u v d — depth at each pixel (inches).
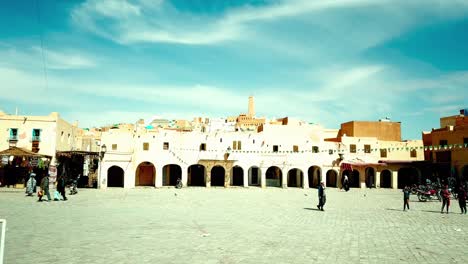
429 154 2267.5
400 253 465.7
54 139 1720.0
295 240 537.3
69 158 1787.6
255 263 408.5
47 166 1651.1
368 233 605.3
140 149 1902.1
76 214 782.5
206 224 675.4
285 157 2073.1
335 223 711.7
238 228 636.1
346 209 969.5
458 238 571.2
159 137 1932.8
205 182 2030.0
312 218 781.9
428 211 946.1
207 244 502.0
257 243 512.7
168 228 624.1
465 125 1973.4
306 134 2160.4
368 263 415.5
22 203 976.3
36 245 480.7
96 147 2274.9
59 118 1782.7
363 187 2084.2
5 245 478.3
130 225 649.0
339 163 2114.9
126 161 1855.3
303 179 2069.4
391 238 564.4
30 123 1710.1
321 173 2098.9
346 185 1803.6
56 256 426.3
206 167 1993.1
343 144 2182.6
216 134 2044.8
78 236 543.5
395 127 2484.0
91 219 713.0
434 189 1342.3
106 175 1808.6
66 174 1765.5
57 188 1094.4
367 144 2212.1
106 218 730.8
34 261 403.2
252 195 1449.3
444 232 625.6
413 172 2247.8
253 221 722.8
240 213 849.5
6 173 1590.8
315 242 525.0
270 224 686.5
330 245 506.6
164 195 1375.5
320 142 2153.1
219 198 1274.6
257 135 2098.9
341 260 426.9
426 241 545.3
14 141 1691.7
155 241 516.7
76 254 437.4
